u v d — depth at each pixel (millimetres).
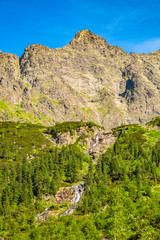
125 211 77625
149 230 64500
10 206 123688
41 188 141250
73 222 86875
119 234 67000
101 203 121875
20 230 103562
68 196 143125
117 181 149625
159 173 150375
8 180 149875
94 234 75188
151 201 86875
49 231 82625
